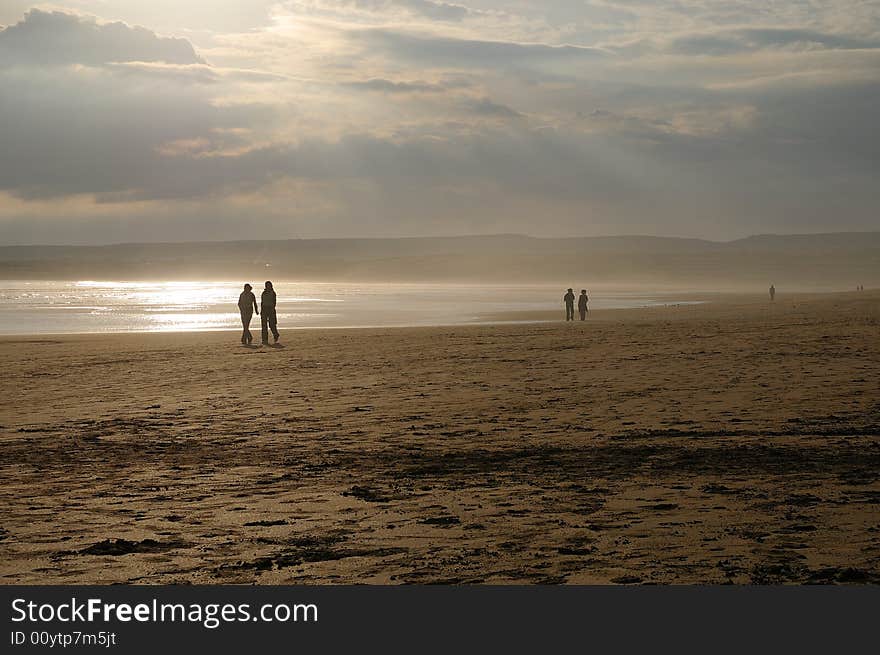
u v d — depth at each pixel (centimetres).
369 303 7050
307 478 943
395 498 833
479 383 1767
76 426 1343
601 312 5406
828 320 3619
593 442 1108
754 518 714
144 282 17750
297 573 604
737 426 1187
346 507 799
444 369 2050
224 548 669
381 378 1898
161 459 1073
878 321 3456
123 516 780
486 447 1096
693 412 1317
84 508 814
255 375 2014
